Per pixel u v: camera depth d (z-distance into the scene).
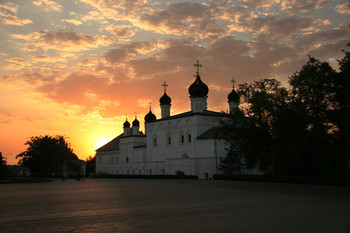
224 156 67.94
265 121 45.25
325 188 32.00
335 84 34.44
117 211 16.59
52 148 101.12
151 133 86.69
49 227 12.38
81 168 121.38
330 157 36.44
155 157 84.38
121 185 42.44
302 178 40.56
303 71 40.66
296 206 18.06
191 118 74.19
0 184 49.03
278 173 48.00
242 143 50.38
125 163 96.94
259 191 28.97
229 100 85.31
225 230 11.56
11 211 16.98
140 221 13.47
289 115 38.25
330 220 13.52
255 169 64.38
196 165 67.62
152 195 26.00
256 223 12.87
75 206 18.98
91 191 31.70
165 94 92.31
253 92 48.06
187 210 16.72
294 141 37.53
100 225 12.69
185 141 75.44
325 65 37.31
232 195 25.27
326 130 37.66
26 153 101.12
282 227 12.08
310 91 40.75
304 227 12.07
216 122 76.44
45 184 48.50
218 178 55.62
